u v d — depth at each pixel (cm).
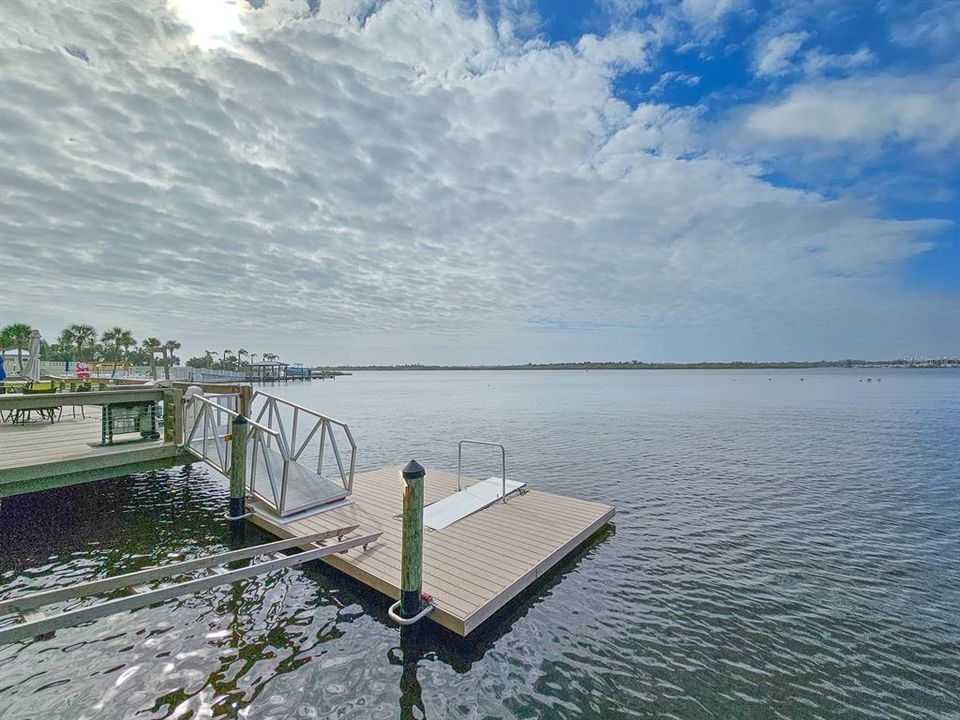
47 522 686
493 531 591
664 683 361
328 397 4556
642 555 620
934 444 1591
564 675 368
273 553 575
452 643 405
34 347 1176
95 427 958
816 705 339
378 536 541
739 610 480
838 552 644
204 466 1067
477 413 2788
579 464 1261
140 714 309
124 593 485
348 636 411
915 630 446
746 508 855
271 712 316
